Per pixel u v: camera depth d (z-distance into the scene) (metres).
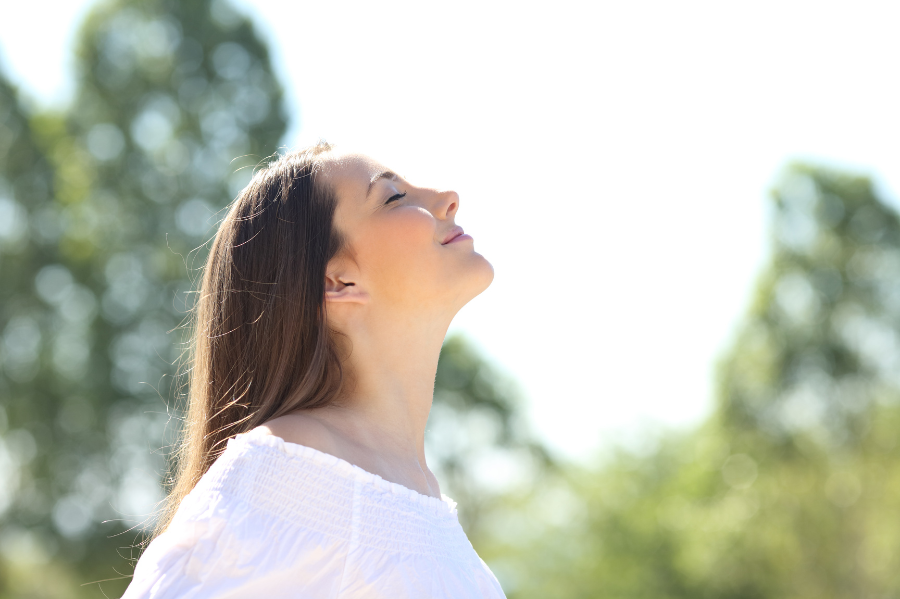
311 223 1.60
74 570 13.28
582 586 20.55
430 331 1.64
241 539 1.23
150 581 1.21
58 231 14.42
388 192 1.64
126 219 14.30
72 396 13.65
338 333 1.60
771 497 16.22
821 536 15.94
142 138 14.45
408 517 1.38
